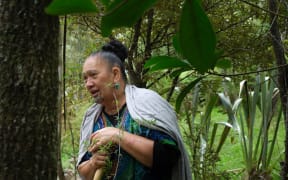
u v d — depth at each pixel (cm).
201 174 318
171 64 97
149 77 318
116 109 197
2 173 150
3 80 148
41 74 150
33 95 149
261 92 328
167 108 193
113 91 195
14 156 150
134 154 182
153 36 327
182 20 71
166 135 187
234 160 508
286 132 184
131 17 71
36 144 151
